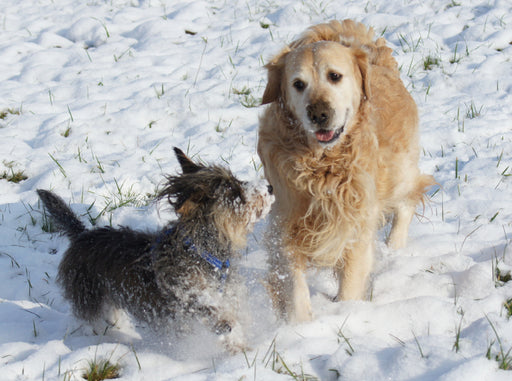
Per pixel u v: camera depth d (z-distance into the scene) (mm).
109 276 7012
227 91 13734
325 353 6148
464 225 8938
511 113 12000
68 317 7434
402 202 8602
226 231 6586
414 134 8617
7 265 8758
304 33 7676
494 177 9953
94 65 15375
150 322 6910
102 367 6117
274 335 6551
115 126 12656
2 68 15438
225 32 16875
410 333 6531
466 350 5828
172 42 16547
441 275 7695
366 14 16891
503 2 16484
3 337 7012
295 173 7160
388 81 8562
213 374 5684
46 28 17922
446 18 16141
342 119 6777
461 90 13203
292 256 7324
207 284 6551
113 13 18516
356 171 7121
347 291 7383
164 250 6602
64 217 7516
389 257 8305
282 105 7250
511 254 7875
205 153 11477
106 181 10828
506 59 13992
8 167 11398
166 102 13320
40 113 13250
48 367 6074
